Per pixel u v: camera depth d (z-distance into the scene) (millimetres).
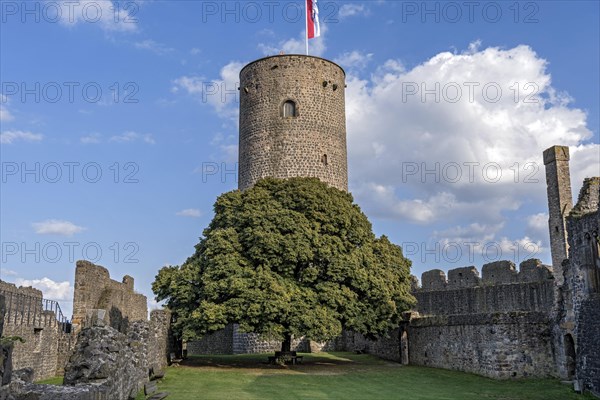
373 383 25422
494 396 22000
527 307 38906
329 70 45594
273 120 44344
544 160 41625
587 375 22172
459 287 48750
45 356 26625
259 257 30641
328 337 28875
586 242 23219
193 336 29641
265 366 30688
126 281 41062
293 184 33781
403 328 34156
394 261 34719
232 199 34188
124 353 15977
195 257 33812
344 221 32781
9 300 23047
